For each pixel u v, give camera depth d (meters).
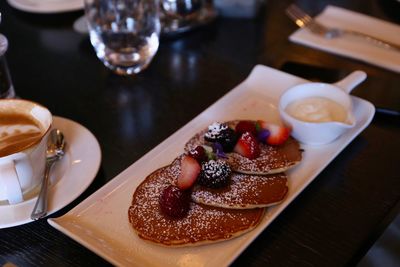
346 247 0.45
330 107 0.56
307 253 0.44
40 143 0.47
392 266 0.61
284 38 0.73
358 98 0.58
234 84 0.65
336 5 0.82
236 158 0.51
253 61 0.69
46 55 0.72
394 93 0.61
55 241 0.46
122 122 0.59
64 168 0.50
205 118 0.57
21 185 0.47
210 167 0.47
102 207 0.47
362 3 0.82
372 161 0.53
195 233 0.44
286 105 0.56
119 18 0.69
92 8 0.68
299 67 0.66
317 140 0.53
